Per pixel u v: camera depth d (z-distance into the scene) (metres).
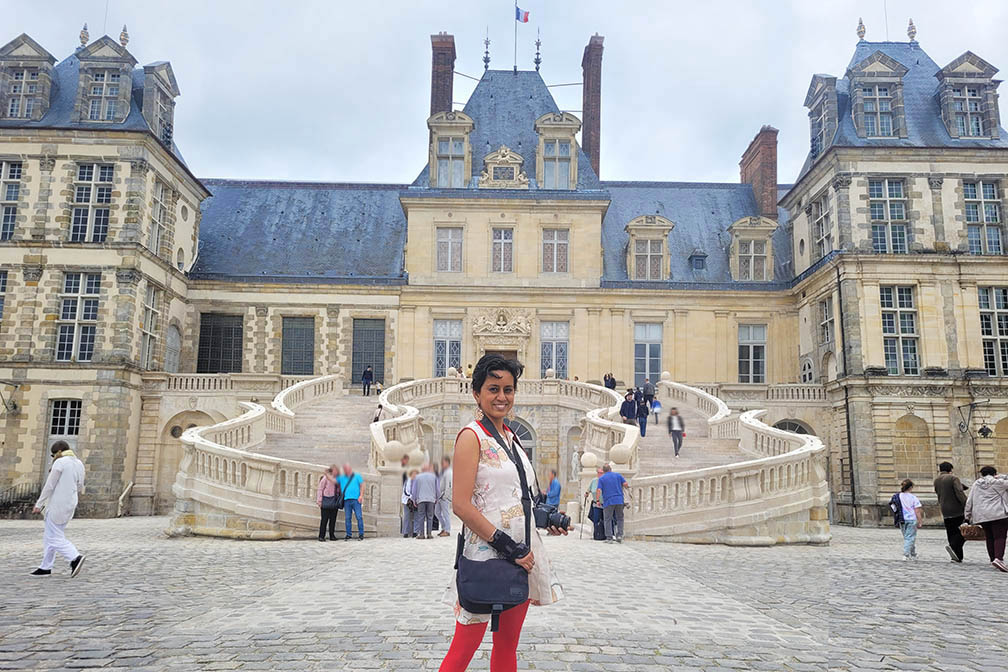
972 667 6.47
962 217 36.03
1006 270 35.41
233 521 18.78
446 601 4.33
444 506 20.53
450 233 41.69
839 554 16.88
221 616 8.22
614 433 23.39
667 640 7.24
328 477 18.05
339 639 7.07
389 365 40.50
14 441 33.50
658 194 47.94
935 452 34.03
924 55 40.91
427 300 40.94
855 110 37.44
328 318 41.00
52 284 34.56
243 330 40.97
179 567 12.79
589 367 40.44
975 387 34.38
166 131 39.09
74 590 10.17
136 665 6.14
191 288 40.97
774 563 14.61
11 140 35.38
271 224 45.72
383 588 10.28
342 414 31.67
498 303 40.88
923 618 8.80
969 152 36.19
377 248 44.41
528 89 46.78
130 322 34.50
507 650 4.15
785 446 23.06
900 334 35.28
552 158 42.44
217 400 35.88
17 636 7.21
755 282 42.03
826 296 37.66
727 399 37.31
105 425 33.53
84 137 35.38
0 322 34.34
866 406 34.34
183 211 40.78
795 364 41.25
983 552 18.30
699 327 41.38
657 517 18.84
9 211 35.34
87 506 32.88
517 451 4.41
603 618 8.28
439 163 42.31
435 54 46.56
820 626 8.16
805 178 39.91
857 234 35.88
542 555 4.41
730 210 47.19
